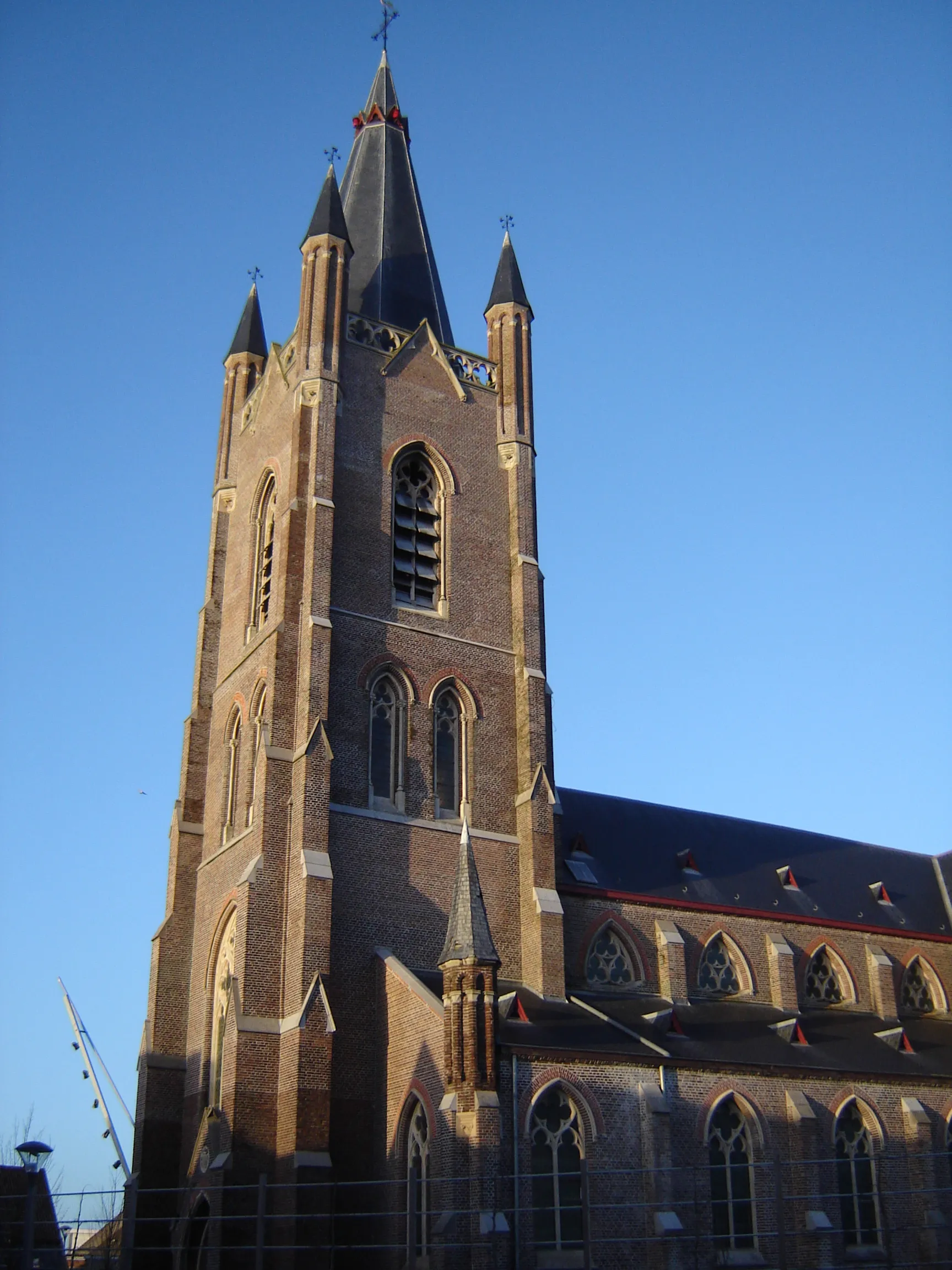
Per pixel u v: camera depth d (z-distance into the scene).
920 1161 53.88
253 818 53.81
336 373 59.69
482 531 62.47
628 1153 46.53
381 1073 48.84
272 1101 47.38
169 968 57.06
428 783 55.59
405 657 57.25
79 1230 51.03
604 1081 47.16
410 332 64.75
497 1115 43.38
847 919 68.62
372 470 60.00
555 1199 44.56
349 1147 47.75
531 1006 51.38
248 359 69.69
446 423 63.47
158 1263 51.81
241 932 49.41
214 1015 54.66
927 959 70.44
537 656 60.47
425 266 69.38
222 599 64.81
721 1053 51.88
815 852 73.19
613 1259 44.66
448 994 45.06
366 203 70.12
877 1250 51.88
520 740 58.78
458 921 45.88
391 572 58.56
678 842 67.88
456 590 60.34
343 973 50.00
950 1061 59.44
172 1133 54.47
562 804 65.94
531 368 67.56
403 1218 45.66
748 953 63.75
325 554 55.97
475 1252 41.34
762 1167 50.12
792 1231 49.50
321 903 49.28
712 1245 47.41
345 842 52.16
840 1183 52.41
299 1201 44.69
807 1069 52.69
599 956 59.19
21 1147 37.34
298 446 57.78
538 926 54.09
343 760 53.75
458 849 54.94
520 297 68.12
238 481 66.38
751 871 68.56
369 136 73.19
